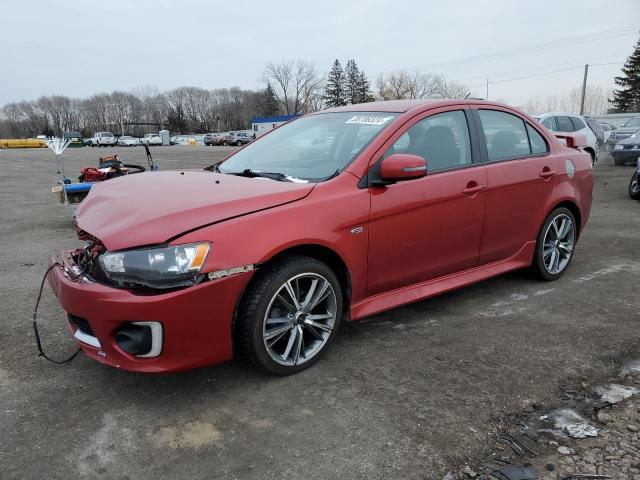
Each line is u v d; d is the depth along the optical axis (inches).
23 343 139.5
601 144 592.4
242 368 124.1
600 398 110.7
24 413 106.7
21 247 259.9
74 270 112.6
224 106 4554.6
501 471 88.4
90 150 1800.0
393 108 149.3
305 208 116.9
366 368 123.6
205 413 106.3
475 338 139.4
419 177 126.1
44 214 366.3
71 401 111.0
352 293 128.7
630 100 2568.9
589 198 194.5
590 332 142.5
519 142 170.7
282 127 174.6
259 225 109.4
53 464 91.6
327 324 125.8
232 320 108.7
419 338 139.6
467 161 152.3
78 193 347.3
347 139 141.6
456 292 175.3
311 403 109.3
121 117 4734.3
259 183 124.8
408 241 136.4
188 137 2733.8
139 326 101.1
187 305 101.5
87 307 102.4
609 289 176.6
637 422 101.7
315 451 94.2
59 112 4790.8
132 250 101.2
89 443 97.2
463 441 96.4
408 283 142.5
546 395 111.7
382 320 152.0
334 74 3811.5
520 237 169.5
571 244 189.2
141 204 114.1
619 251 226.1
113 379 120.0
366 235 127.1
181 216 105.7
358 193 125.7
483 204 153.1
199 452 94.4
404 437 97.7
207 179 133.0
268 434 99.3
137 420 104.2
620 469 88.7
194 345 104.8
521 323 148.9
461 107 156.2
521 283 183.6
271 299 112.6
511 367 123.7
